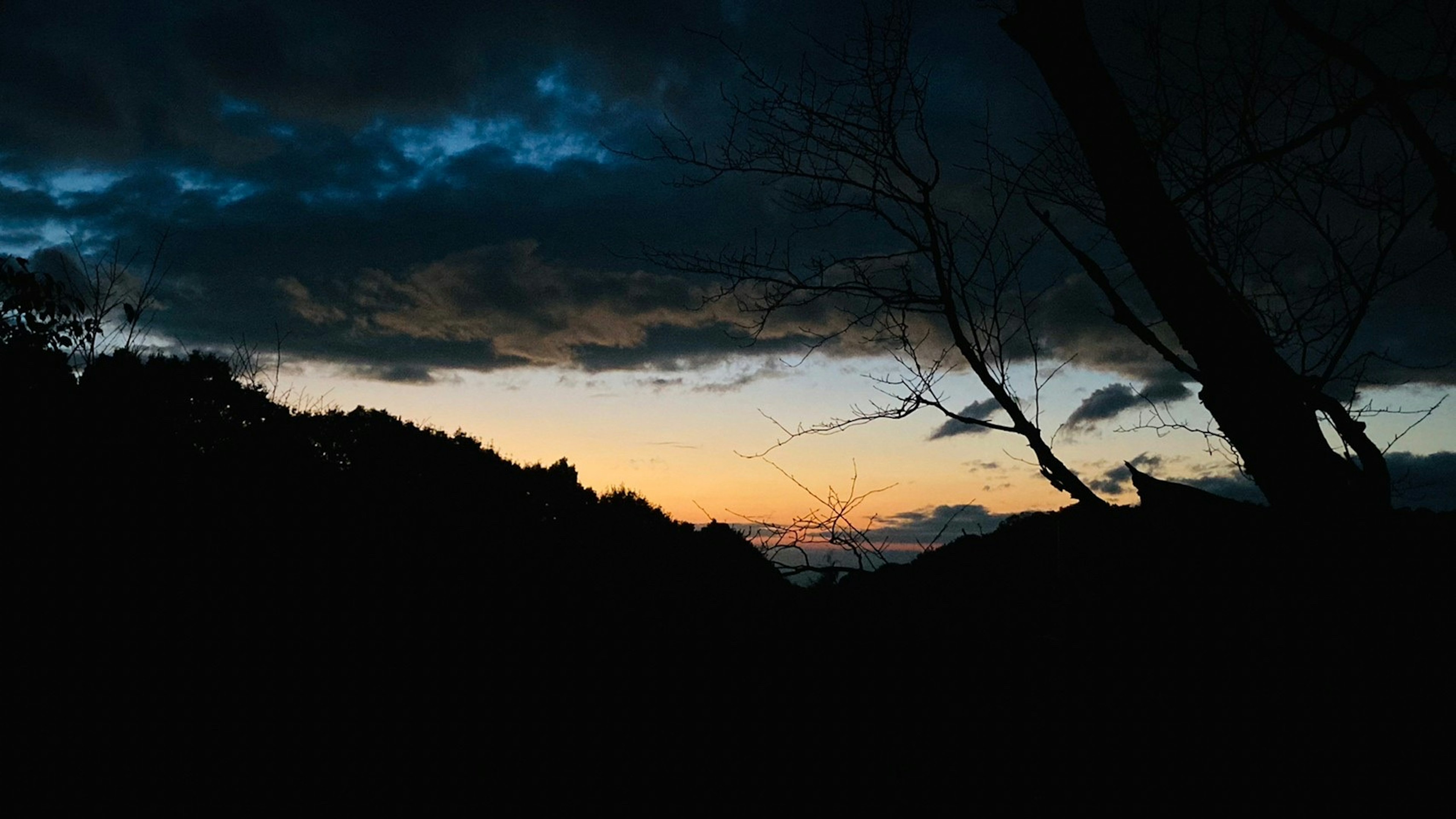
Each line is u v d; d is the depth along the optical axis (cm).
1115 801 360
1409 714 290
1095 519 422
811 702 528
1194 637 371
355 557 828
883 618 539
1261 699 333
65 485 714
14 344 758
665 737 544
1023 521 506
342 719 594
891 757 466
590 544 1001
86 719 534
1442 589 294
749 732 527
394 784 524
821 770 475
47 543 669
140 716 549
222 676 609
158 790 489
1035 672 455
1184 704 360
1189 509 393
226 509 809
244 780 513
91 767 495
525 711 608
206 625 659
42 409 752
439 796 511
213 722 561
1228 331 286
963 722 455
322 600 748
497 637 737
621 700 600
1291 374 290
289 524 838
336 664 660
